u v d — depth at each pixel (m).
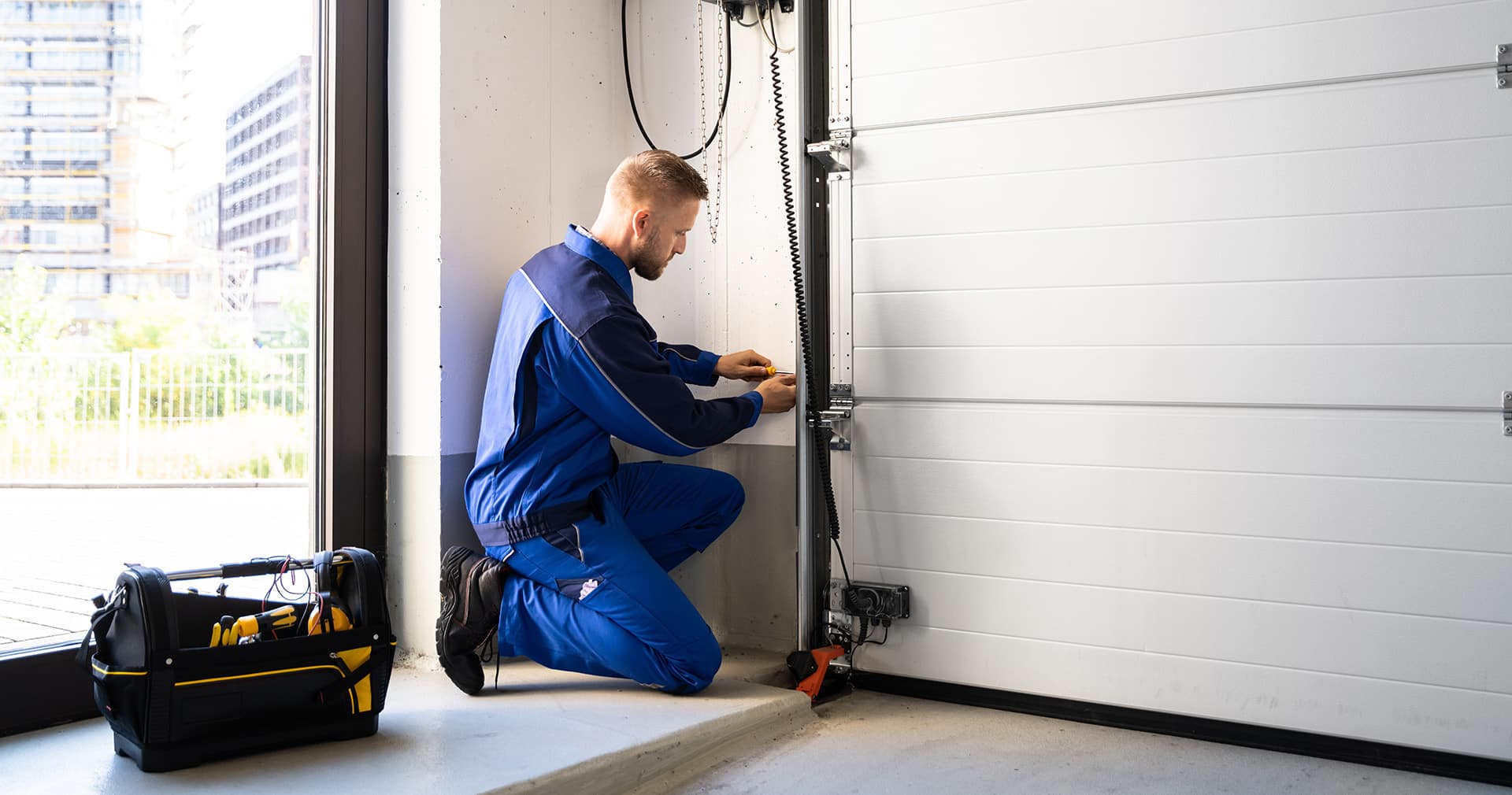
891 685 2.69
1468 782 2.05
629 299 2.43
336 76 2.56
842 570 2.71
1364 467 2.15
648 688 2.41
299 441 5.19
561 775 1.81
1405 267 2.10
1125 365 2.37
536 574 2.33
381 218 2.67
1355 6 2.14
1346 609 2.17
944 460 2.58
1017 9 2.47
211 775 1.76
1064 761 2.15
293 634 1.94
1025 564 2.49
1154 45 2.33
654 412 2.29
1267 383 2.23
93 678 1.83
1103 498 2.40
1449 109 2.06
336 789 1.71
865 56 2.66
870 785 1.99
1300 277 2.19
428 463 2.59
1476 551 2.05
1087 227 2.40
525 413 2.33
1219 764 2.14
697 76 2.97
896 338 2.63
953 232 2.55
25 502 5.08
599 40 3.00
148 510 5.01
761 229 2.86
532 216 2.80
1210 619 2.29
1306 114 2.19
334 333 2.57
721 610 2.97
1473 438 2.06
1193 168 2.29
